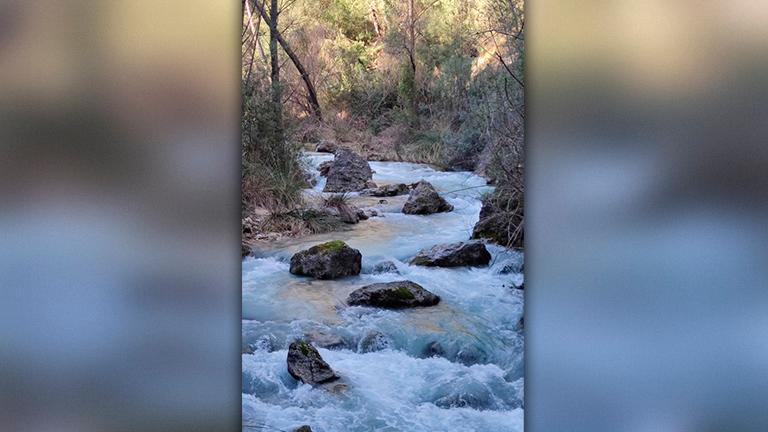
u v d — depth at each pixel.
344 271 2.63
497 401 2.58
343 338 2.62
